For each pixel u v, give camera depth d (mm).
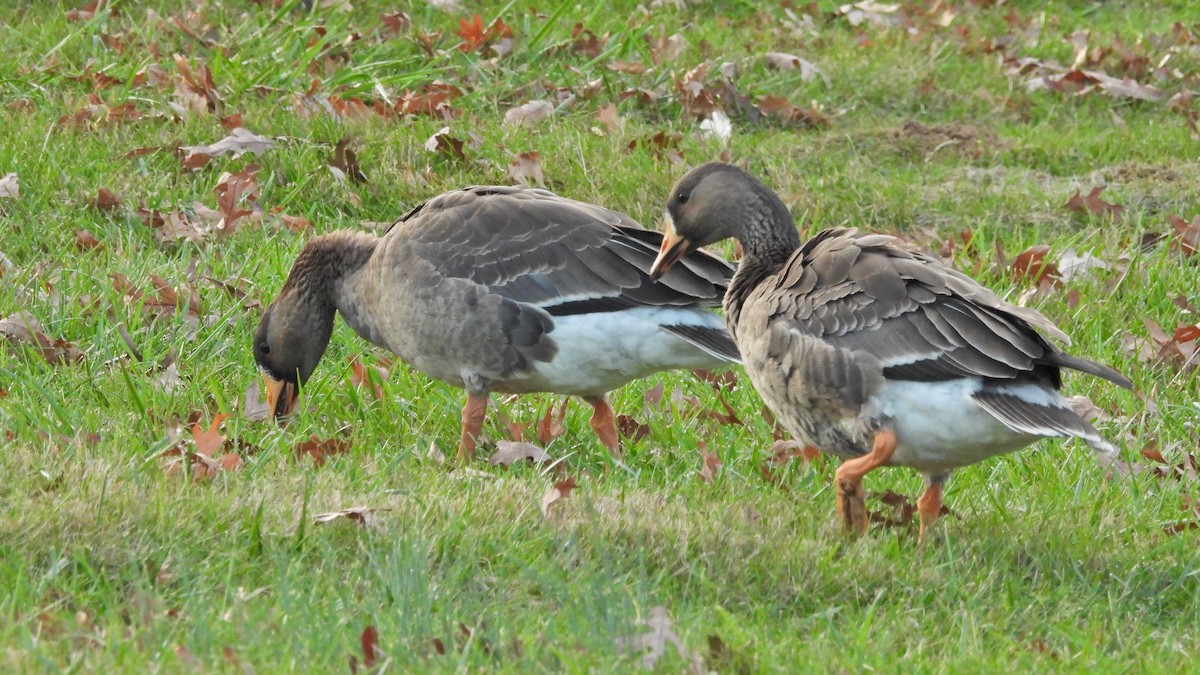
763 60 20953
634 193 16750
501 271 11422
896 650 8516
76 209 15102
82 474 9562
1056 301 14781
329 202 16203
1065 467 11672
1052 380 9516
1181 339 13805
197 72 17984
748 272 10773
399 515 9453
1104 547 10273
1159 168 18484
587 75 19484
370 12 20531
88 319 12945
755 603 8953
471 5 21531
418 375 12805
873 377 9430
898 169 18594
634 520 9703
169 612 8031
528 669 7570
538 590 8812
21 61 18125
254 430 11609
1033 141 19266
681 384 13102
